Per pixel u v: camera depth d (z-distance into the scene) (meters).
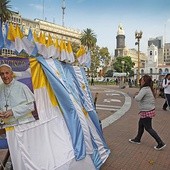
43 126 4.24
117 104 16.69
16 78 4.15
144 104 6.71
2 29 3.86
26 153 3.99
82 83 5.80
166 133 8.52
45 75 4.49
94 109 5.84
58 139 4.32
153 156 6.13
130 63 97.44
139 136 7.14
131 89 36.97
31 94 4.18
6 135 3.97
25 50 4.16
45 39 4.69
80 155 4.40
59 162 4.15
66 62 5.39
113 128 9.10
